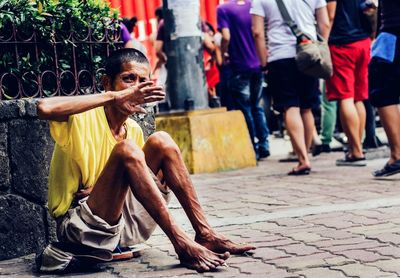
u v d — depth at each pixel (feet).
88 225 14.85
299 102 29.50
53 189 15.46
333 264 14.51
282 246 16.35
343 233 17.28
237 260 15.20
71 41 18.51
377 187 23.98
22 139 17.26
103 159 15.39
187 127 32.01
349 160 30.68
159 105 34.94
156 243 17.72
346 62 30.04
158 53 38.09
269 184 26.68
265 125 36.78
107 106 15.40
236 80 35.53
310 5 29.01
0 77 17.58
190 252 14.56
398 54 25.41
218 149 32.45
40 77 18.03
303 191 24.29
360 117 31.14
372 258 14.78
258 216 20.21
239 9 35.83
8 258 17.08
